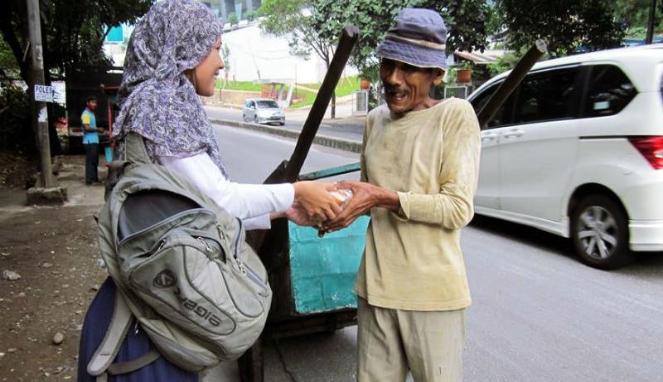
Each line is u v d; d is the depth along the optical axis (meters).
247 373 2.83
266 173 10.85
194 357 1.39
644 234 4.29
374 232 1.82
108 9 13.81
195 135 1.47
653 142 4.17
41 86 7.64
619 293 4.19
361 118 28.98
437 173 1.71
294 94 44.97
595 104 4.67
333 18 16.50
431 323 1.74
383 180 1.79
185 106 1.47
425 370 1.76
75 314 3.79
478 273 4.64
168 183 1.40
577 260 4.96
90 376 1.43
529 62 1.75
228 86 52.88
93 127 9.33
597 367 3.14
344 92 43.16
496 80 5.97
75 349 3.27
